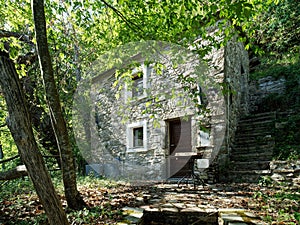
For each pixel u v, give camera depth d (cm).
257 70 868
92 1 366
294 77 696
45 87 235
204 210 254
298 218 209
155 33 334
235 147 555
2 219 219
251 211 248
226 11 265
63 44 488
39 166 119
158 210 258
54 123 245
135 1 324
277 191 342
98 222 212
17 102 118
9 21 388
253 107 773
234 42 628
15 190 400
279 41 781
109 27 390
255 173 433
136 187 419
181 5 296
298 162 395
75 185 255
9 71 119
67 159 251
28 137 118
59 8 393
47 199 119
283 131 523
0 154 778
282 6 734
